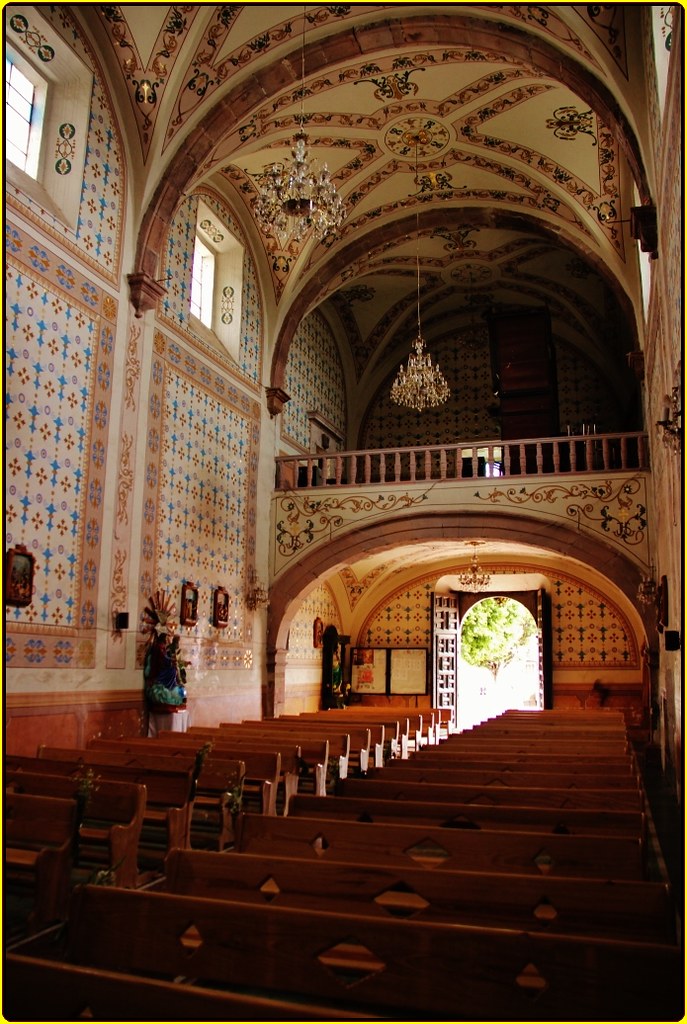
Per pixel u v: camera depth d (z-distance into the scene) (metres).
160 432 12.69
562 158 14.33
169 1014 2.44
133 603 11.59
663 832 8.59
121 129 11.81
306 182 8.82
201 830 8.14
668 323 7.41
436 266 20.17
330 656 21.75
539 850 4.26
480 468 18.86
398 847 4.37
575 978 2.56
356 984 2.72
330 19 11.59
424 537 15.67
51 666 9.64
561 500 14.83
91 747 9.72
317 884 3.55
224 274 16.22
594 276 19.80
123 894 3.03
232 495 15.26
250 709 15.44
